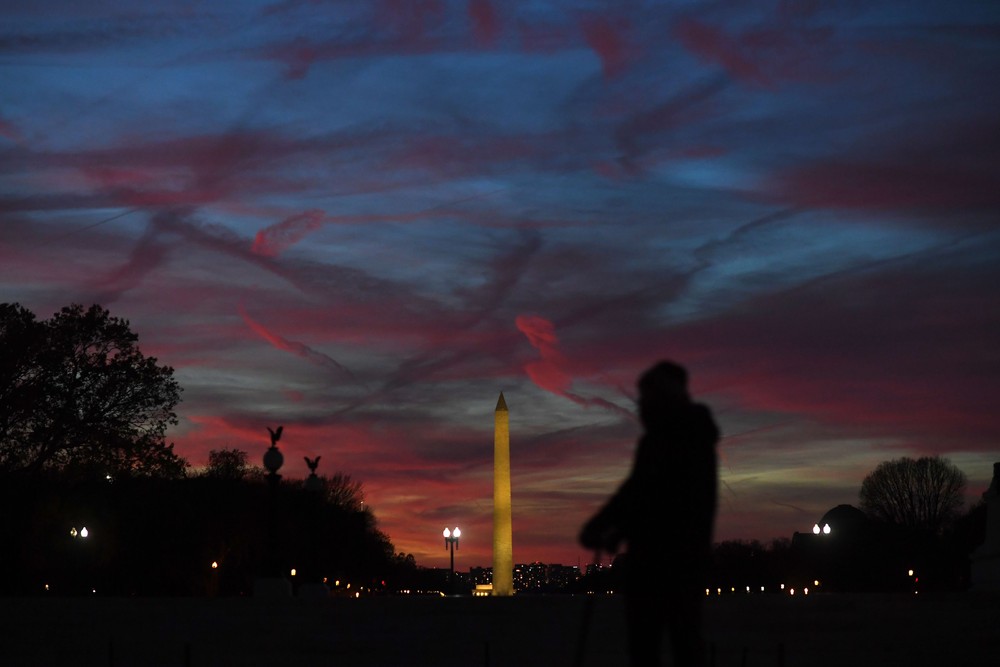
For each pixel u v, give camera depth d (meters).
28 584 82.81
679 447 9.17
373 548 189.12
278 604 24.66
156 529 106.75
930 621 23.34
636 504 9.22
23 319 71.00
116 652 19.58
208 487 122.25
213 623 22.28
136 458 71.88
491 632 21.58
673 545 9.16
